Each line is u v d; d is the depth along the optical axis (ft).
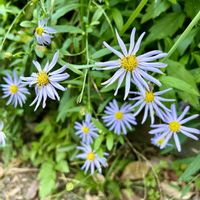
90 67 0.51
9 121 0.64
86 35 0.53
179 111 0.54
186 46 0.51
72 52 0.57
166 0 0.52
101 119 0.61
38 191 0.66
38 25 0.49
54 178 0.65
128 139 0.66
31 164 0.70
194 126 0.55
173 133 0.50
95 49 0.56
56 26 0.52
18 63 0.58
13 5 0.60
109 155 0.64
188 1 0.52
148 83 0.47
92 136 0.58
